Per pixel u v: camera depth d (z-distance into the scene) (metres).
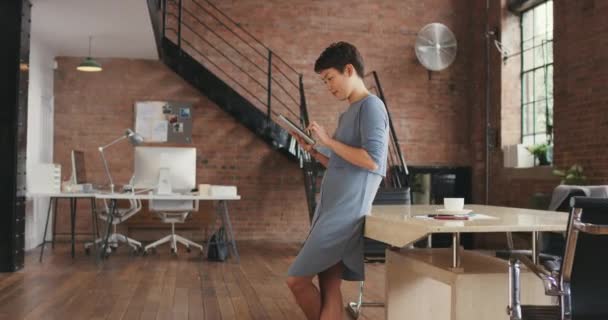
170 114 9.02
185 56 8.45
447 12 9.65
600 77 6.60
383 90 9.46
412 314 3.08
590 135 6.75
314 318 2.79
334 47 2.73
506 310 2.25
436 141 9.55
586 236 2.01
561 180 7.28
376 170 2.64
